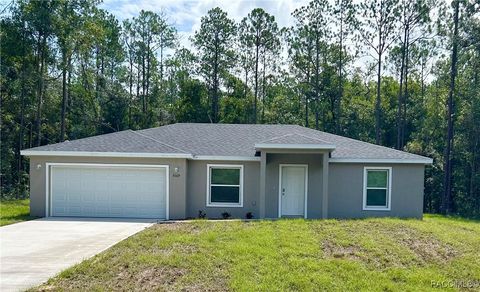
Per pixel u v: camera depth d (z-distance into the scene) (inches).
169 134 768.9
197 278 310.2
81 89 1480.1
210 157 660.7
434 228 477.4
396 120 1509.6
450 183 1279.5
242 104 1603.1
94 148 644.7
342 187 672.4
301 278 311.7
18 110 1248.8
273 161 676.7
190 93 1584.6
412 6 1266.0
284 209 681.0
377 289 303.0
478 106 1212.5
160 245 387.2
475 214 1171.9
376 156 668.7
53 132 1378.0
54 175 644.7
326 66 1465.3
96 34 1245.7
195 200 666.8
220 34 1565.0
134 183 644.1
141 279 308.0
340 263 343.3
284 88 1612.9
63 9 1148.5
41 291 281.6
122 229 509.7
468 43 1179.9
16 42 1117.7
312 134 784.9
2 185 1198.9
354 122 1523.1
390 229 454.0
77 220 600.4
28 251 384.5
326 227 457.4
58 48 1171.3
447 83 1312.7
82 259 354.9
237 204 669.3
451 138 1242.6
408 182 669.3
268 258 348.8
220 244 384.8
